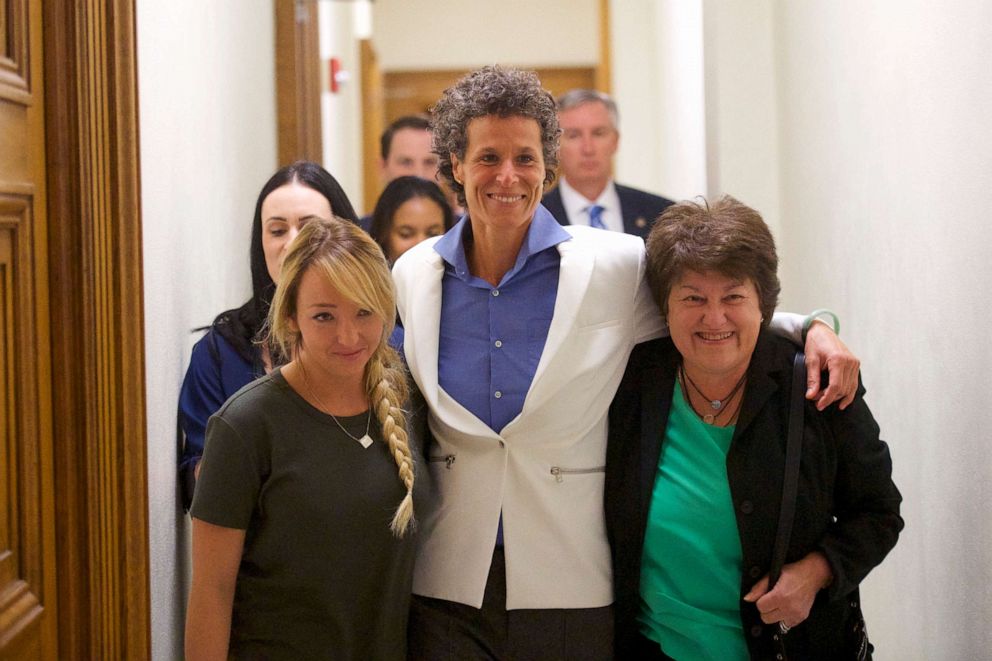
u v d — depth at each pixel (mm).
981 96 1602
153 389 1820
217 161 2445
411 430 1644
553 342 1644
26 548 1389
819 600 1609
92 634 1524
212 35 2393
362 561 1528
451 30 7469
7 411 1341
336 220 1552
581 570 1665
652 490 1637
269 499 1498
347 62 5535
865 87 2205
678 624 1617
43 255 1443
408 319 1727
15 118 1349
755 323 1561
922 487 1933
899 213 2004
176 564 1991
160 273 1880
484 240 1698
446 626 1666
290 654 1527
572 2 7465
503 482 1646
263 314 2012
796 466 1562
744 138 3047
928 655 1926
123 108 1599
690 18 3799
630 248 1743
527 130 1609
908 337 1976
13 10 1352
